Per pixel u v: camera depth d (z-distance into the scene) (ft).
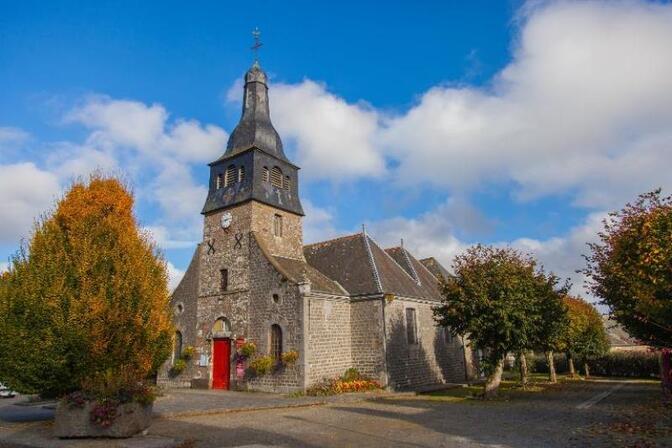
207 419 43.47
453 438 33.04
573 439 31.76
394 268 83.82
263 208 79.30
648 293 35.14
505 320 55.26
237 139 84.64
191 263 85.66
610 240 48.78
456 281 61.05
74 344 36.19
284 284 69.92
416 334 77.61
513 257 62.18
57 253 38.68
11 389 37.63
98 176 44.34
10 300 37.55
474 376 92.94
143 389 36.29
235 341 73.92
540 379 92.94
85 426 33.68
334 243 87.04
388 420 42.04
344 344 71.92
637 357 101.35
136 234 43.27
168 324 43.09
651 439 30.73
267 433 35.86
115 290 38.55
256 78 87.45
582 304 94.84
